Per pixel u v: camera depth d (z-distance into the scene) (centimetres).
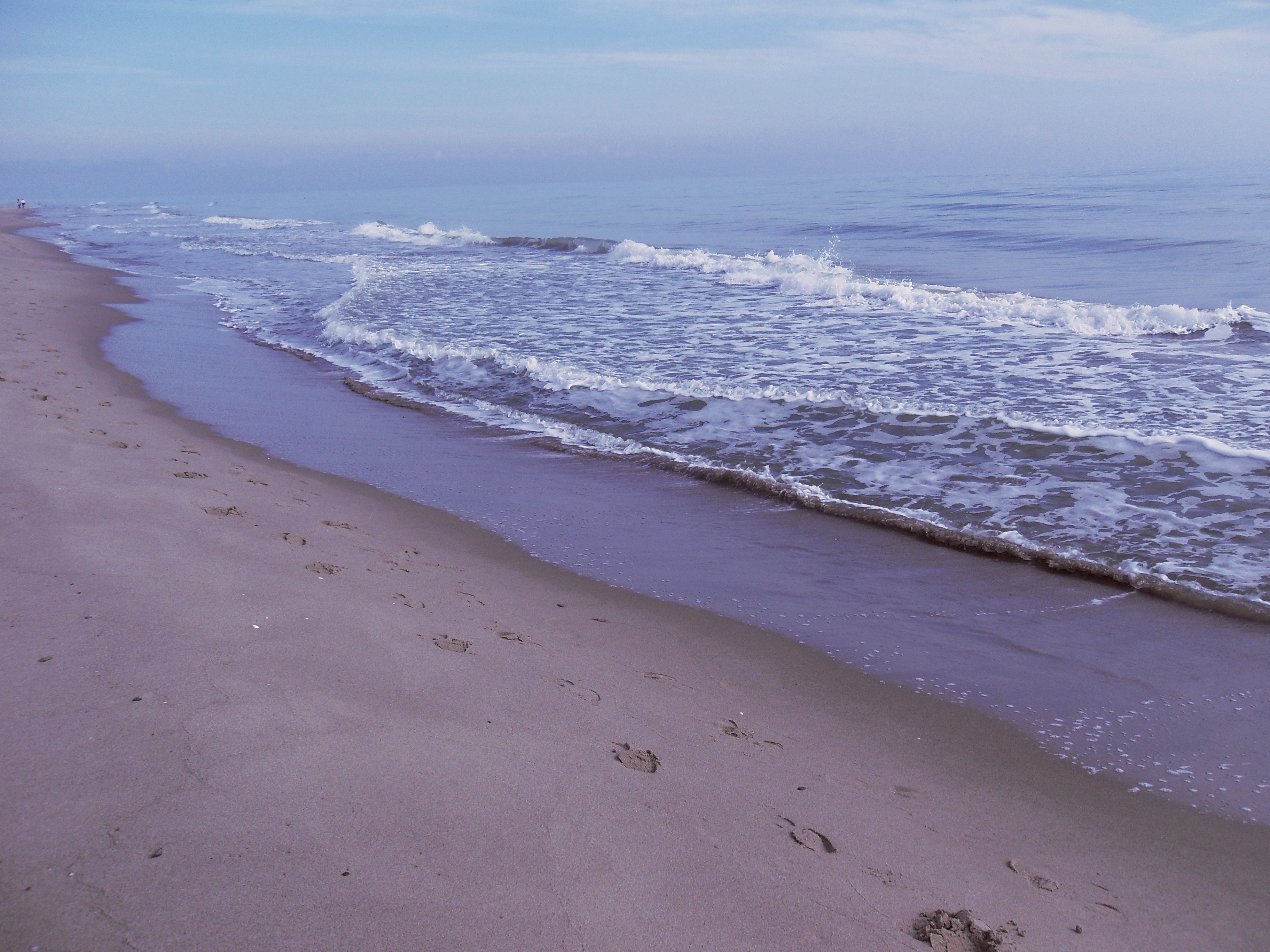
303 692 289
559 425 841
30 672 274
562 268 2055
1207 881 261
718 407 846
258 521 493
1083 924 237
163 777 227
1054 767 323
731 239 2678
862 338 1110
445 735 280
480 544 549
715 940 204
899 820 281
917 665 404
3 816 205
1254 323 1061
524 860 221
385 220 4525
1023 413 751
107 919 178
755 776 296
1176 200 2934
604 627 432
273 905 188
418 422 871
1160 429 688
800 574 509
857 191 4844
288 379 1055
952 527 558
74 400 790
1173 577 475
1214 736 341
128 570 370
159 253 2803
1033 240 2202
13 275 1928
